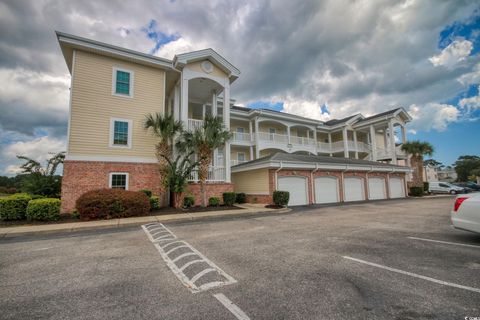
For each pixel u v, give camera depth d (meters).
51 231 6.98
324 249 4.75
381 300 2.60
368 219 8.84
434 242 5.18
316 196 15.80
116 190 9.59
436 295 2.70
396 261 3.93
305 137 27.47
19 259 4.34
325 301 2.59
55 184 12.13
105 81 11.64
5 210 8.38
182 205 11.42
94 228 7.50
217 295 2.79
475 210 4.80
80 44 10.91
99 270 3.71
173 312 2.40
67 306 2.57
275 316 2.30
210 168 13.88
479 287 2.88
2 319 2.32
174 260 4.18
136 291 2.93
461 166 59.34
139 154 11.98
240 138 21.64
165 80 13.70
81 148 10.70
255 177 15.80
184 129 12.90
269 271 3.56
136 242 5.59
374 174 19.69
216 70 14.72
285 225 7.75
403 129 26.14
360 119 28.52
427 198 19.97
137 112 12.25
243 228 7.28
